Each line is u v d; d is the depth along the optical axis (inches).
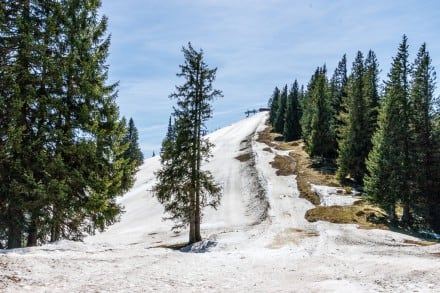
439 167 1358.3
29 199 657.0
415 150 1338.6
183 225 1154.0
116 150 773.3
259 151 2888.8
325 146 2258.9
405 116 1363.2
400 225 1219.2
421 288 363.3
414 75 1423.5
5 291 261.7
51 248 550.0
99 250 593.6
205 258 624.4
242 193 1919.3
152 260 519.5
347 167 1753.2
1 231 668.1
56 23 696.4
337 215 1282.0
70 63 695.1
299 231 1118.4
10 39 652.1
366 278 443.2
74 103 731.4
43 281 313.9
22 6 672.4
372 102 2078.0
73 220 742.5
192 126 1086.4
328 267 558.9
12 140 605.0
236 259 647.8
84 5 736.3
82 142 703.7
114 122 776.3
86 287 307.9
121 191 807.7
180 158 1094.4
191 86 1096.2
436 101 1406.3
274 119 4468.5
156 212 1814.7
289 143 3267.7
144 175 2935.5
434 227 1279.5
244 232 1171.9
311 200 1563.7
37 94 671.1
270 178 2023.9
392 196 1258.6
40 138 660.7
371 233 1027.3
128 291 307.9
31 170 647.8
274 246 912.9
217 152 3179.1
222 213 1604.3
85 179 714.8
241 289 369.4
